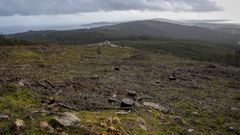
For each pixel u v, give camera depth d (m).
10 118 17.11
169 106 26.81
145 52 126.62
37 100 22.28
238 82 48.81
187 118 23.86
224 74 58.84
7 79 28.80
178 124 21.70
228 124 23.41
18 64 55.88
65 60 70.00
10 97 21.75
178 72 55.81
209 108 28.31
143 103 25.84
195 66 73.12
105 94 28.48
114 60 76.62
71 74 41.56
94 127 16.52
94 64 62.03
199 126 22.20
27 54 77.06
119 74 46.09
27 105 20.41
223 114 26.50
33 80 30.66
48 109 19.98
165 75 49.12
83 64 60.91
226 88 42.19
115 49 122.06
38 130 15.51
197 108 27.72
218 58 151.88
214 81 47.91
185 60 99.94
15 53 76.75
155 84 39.00
